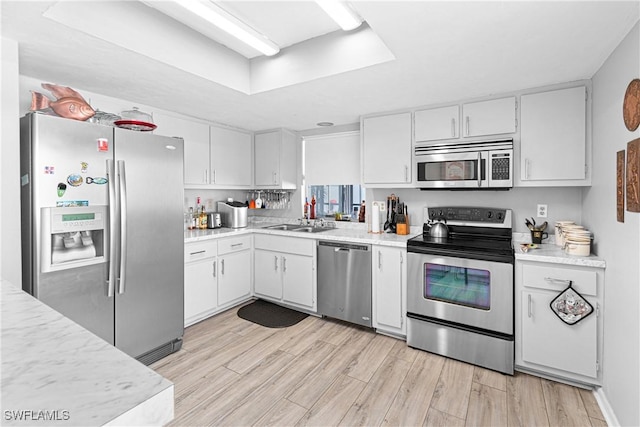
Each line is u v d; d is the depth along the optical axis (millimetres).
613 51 1802
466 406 1882
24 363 513
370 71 2100
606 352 1863
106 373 500
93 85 2369
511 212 2703
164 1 1833
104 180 2029
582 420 1756
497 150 2463
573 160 2281
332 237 3057
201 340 2723
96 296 2018
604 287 1909
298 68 2297
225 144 3674
